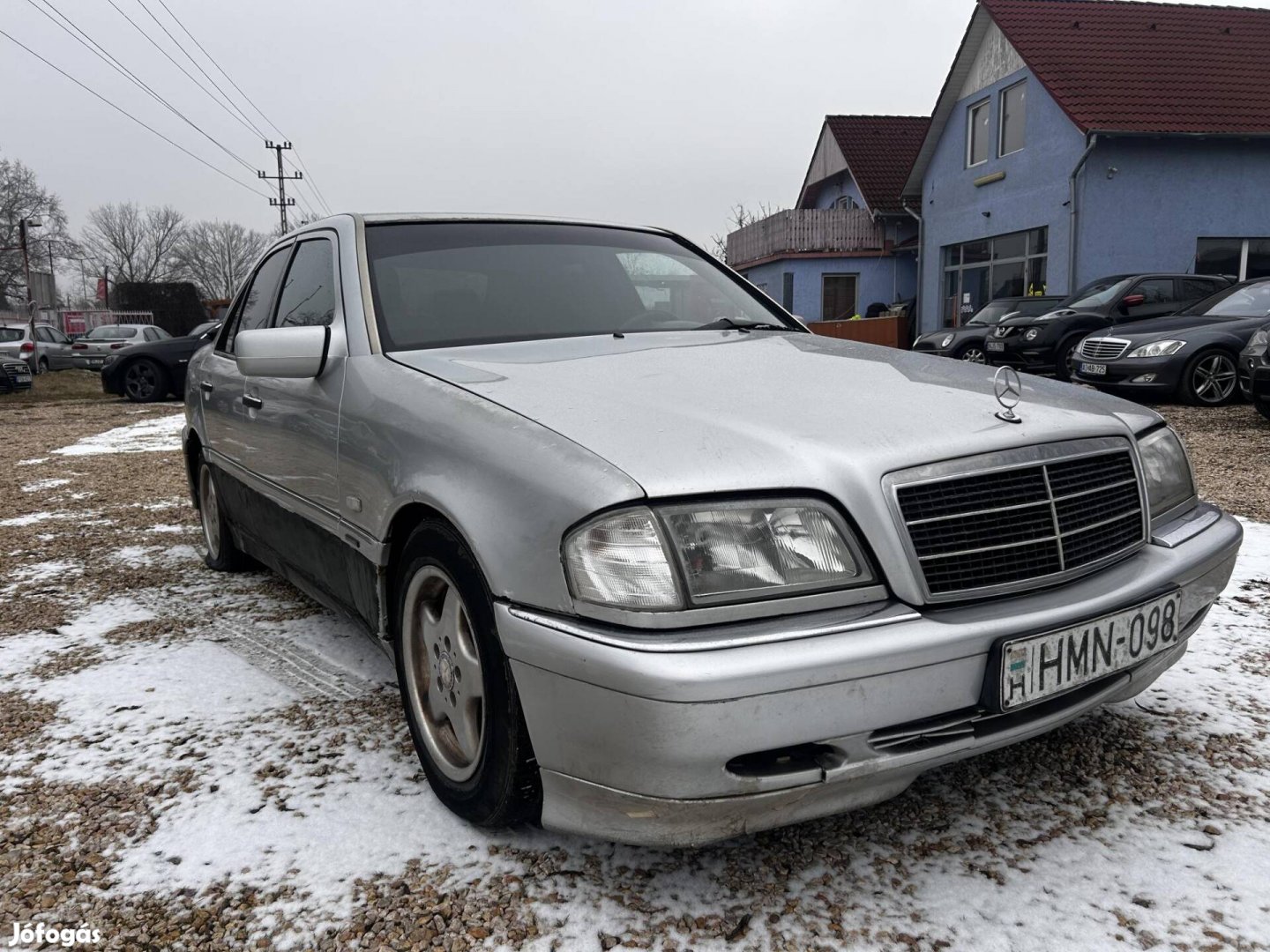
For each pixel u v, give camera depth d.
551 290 3.02
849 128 27.30
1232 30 19.30
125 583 4.24
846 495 1.78
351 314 2.76
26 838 2.12
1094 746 2.46
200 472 4.40
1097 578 2.00
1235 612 3.44
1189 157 16.58
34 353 24.58
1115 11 19.52
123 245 86.31
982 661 1.76
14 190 64.44
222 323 4.24
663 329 3.01
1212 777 2.29
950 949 1.70
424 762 2.24
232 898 1.89
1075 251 16.69
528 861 1.99
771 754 1.70
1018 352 13.23
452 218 3.21
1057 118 17.19
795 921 1.78
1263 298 10.56
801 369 2.40
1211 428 8.38
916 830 2.09
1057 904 1.82
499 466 1.91
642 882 1.91
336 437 2.60
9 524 5.67
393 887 1.91
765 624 1.68
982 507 1.86
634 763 1.63
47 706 2.85
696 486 1.71
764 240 26.86
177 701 2.86
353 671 3.09
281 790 2.31
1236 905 1.81
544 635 1.72
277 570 3.54
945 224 21.38
